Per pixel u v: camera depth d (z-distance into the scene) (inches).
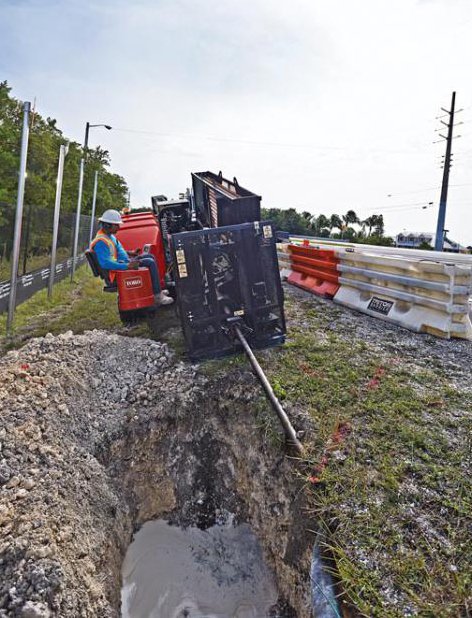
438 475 114.3
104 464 151.8
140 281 230.5
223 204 203.2
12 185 474.0
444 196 1109.1
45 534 104.6
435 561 92.9
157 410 161.8
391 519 103.6
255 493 144.9
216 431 161.9
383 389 154.5
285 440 136.9
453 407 142.3
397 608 85.0
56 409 151.2
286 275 343.3
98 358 187.6
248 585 137.3
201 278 175.0
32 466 126.1
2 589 92.6
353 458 123.4
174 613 133.6
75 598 98.8
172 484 158.2
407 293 212.8
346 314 238.2
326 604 90.6
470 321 214.4
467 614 82.5
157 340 217.6
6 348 235.9
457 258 526.6
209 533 153.6
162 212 285.7
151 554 147.9
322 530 105.5
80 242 580.1
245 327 181.8
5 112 480.4
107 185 1138.0
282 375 167.5
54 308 327.0
